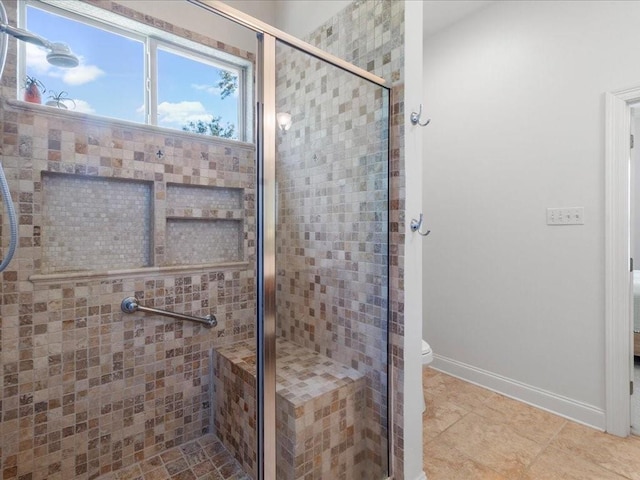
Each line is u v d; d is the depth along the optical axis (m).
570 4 2.01
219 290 1.95
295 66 1.55
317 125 1.65
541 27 2.13
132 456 1.66
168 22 1.85
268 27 1.46
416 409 1.51
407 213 1.46
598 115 1.91
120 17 1.70
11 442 1.37
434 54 2.74
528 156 2.21
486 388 2.43
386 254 1.52
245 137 2.10
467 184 2.54
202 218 1.95
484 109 2.43
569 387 2.04
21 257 1.38
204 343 1.90
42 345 1.43
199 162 1.90
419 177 1.50
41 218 1.44
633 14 1.79
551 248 2.11
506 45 2.30
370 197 1.56
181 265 1.84
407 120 1.45
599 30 1.90
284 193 1.60
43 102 1.49
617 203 1.85
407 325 1.47
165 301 1.77
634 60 1.78
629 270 1.85
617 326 1.85
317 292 1.66
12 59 1.38
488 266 2.42
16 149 1.38
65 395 1.48
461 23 2.55
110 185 1.66
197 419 1.87
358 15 1.65
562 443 1.80
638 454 1.71
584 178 1.97
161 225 1.78
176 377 1.80
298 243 1.64
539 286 2.17
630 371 1.85
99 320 1.57
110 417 1.60
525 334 2.23
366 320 1.58
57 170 1.47
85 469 1.53
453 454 1.72
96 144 1.58
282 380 1.53
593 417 1.94
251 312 2.06
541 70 2.14
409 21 1.45
